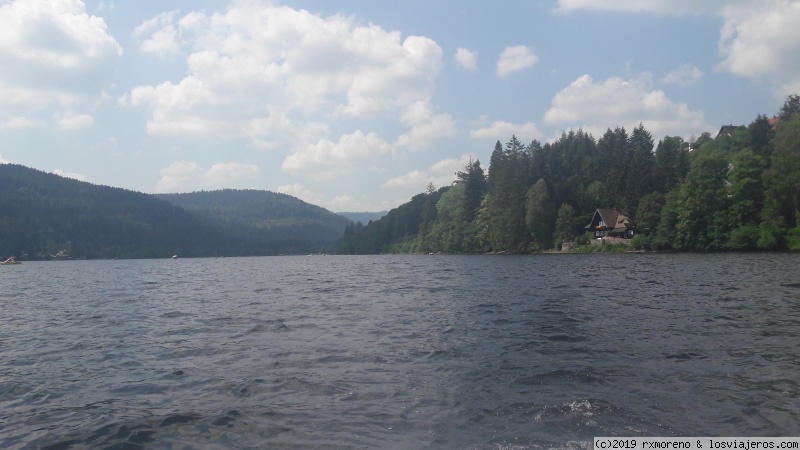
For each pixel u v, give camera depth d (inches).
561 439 279.7
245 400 367.2
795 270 1363.2
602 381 380.2
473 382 390.9
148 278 2086.6
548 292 1010.7
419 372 425.4
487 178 4980.3
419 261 3289.9
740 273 1328.7
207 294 1217.4
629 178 3627.0
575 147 5767.7
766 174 2721.5
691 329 563.5
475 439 284.4
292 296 1106.7
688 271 1471.5
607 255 3078.2
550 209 3924.7
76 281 1971.0
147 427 322.3
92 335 655.8
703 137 5487.2
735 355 439.2
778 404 318.7
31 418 345.4
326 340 574.2
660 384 368.2
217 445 292.5
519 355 471.2
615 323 620.7
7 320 820.6
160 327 703.7
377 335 595.8
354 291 1190.3
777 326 562.9
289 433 303.7
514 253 4074.8
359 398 362.9
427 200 6151.6
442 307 834.2
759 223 2787.9
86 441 304.0
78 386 419.8
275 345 554.6
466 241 4594.0
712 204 2928.2
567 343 515.8
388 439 289.6
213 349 542.6
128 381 429.7
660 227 3154.5
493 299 920.9
